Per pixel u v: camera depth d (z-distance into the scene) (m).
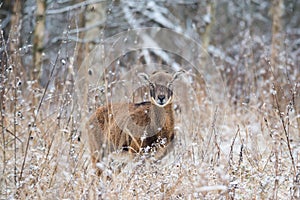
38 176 9.13
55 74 14.13
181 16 26.06
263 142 12.11
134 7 21.88
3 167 9.41
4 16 19.38
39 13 16.75
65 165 9.16
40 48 16.77
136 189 8.72
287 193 9.02
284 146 11.21
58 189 8.69
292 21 28.94
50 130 10.78
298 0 29.78
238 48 21.77
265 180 8.80
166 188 8.87
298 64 19.17
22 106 11.64
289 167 10.12
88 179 9.10
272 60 17.34
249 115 14.24
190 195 8.58
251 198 8.63
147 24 23.09
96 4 18.50
